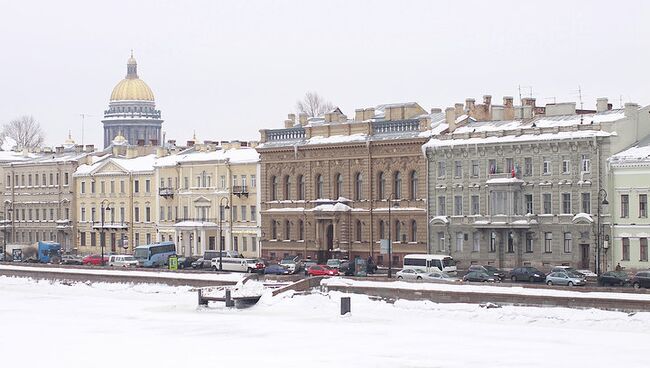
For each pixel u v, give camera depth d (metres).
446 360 85.81
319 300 118.69
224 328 105.12
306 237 167.75
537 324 102.62
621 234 134.00
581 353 87.50
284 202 170.88
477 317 107.12
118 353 91.62
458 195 149.62
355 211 161.38
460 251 149.50
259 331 102.56
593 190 136.38
